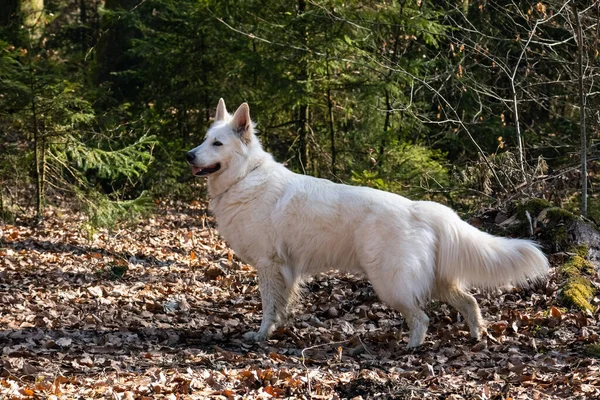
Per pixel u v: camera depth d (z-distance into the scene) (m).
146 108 15.52
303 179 6.50
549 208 8.38
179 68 15.41
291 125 15.66
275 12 14.48
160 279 8.59
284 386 5.03
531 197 9.46
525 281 6.12
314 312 7.30
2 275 8.19
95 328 6.51
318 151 15.18
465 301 6.25
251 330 6.68
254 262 6.57
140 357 5.71
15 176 11.45
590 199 10.56
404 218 6.05
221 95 15.01
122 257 9.80
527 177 10.04
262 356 5.86
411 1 13.09
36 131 11.04
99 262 9.30
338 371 5.49
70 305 7.21
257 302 7.70
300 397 4.81
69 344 5.94
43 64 11.58
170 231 11.95
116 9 16.16
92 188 10.97
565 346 5.82
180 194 15.00
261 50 14.58
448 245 6.04
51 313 6.84
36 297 7.39
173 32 15.55
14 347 5.71
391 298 6.01
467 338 6.24
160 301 7.58
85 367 5.41
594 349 5.54
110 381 5.02
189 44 15.18
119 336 6.29
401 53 14.73
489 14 14.76
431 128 15.29
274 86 13.79
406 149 13.58
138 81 16.56
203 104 15.41
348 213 6.16
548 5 12.06
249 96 15.09
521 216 8.52
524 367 5.27
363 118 14.32
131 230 11.84
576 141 13.35
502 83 14.55
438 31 13.31
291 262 6.48
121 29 16.94
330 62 13.77
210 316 7.13
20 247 9.96
